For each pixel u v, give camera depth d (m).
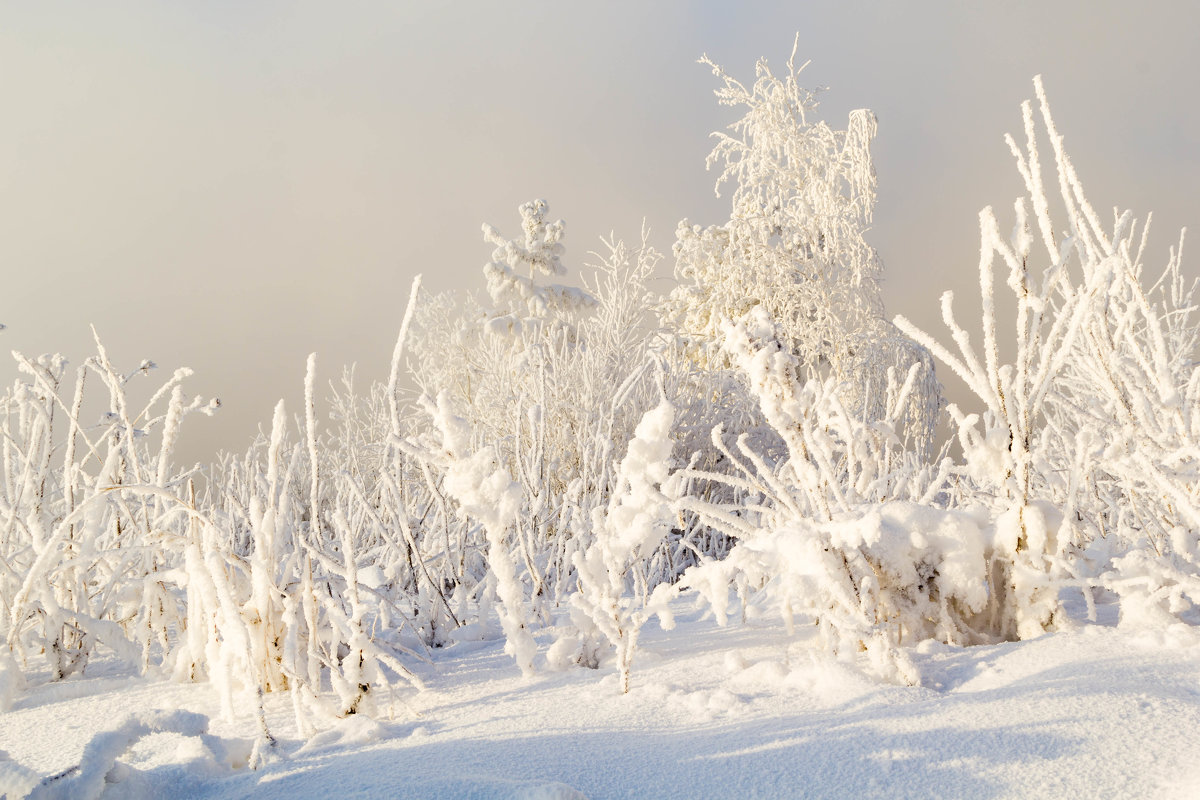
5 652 2.34
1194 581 1.84
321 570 2.44
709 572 1.97
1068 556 2.04
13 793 1.24
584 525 3.86
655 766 1.33
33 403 2.88
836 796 1.17
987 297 2.04
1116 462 2.13
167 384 2.65
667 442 2.09
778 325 2.04
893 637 2.02
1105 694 1.41
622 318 9.41
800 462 2.03
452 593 3.50
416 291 2.22
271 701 2.07
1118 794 1.10
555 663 2.18
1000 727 1.33
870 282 13.95
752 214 14.79
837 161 14.41
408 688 2.11
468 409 9.44
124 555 2.59
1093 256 2.04
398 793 1.23
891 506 2.14
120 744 1.38
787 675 1.80
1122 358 2.41
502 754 1.43
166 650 2.51
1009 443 2.09
